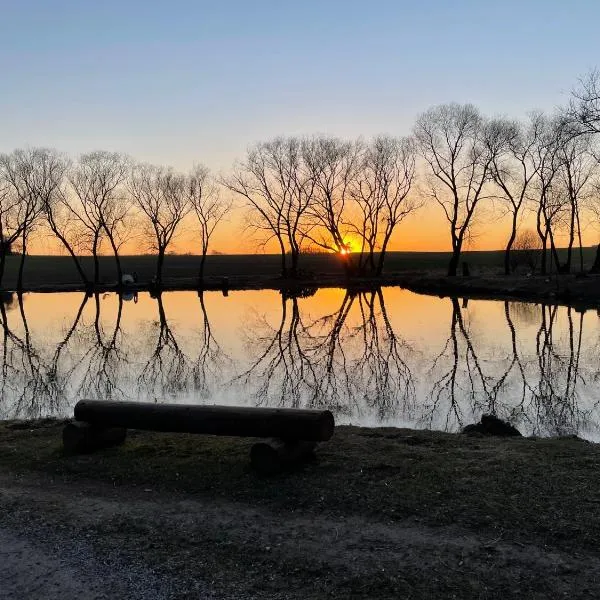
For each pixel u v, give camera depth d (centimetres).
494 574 493
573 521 573
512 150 5188
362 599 465
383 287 5734
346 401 1449
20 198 5550
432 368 1853
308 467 756
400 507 625
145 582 501
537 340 2327
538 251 6203
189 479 739
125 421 828
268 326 3041
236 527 599
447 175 5569
